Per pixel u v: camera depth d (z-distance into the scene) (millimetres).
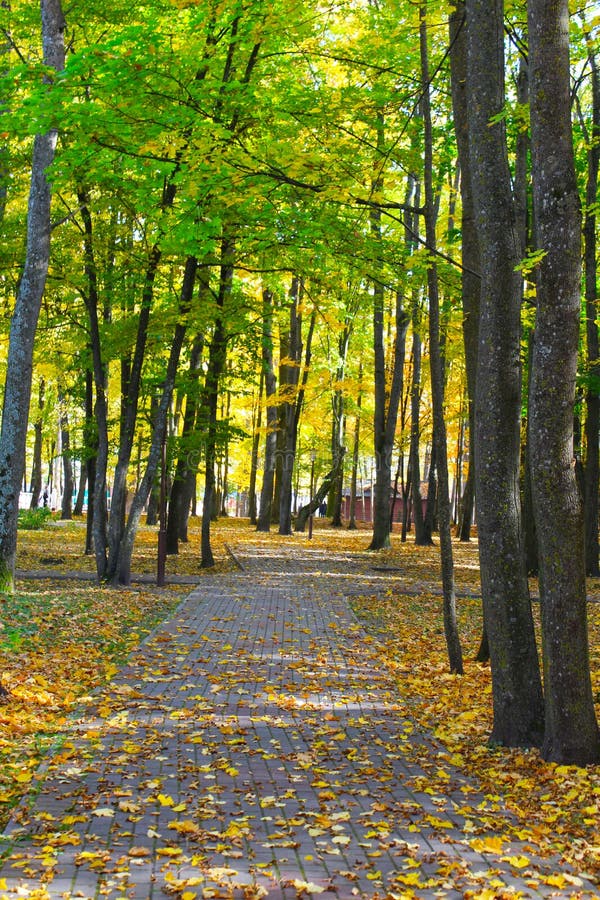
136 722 7387
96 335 17797
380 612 15086
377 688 9188
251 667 9859
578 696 6520
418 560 24922
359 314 28484
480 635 13109
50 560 21375
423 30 10492
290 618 13688
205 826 5125
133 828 5055
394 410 28078
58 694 8320
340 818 5301
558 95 6348
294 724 7555
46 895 4121
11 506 14297
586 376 18938
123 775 5996
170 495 25578
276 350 43125
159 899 4164
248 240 11922
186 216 10109
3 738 6789
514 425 7512
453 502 55031
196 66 10688
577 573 6531
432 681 9750
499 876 4527
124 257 17141
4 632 10789
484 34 7453
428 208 10461
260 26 11086
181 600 15406
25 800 5480
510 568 7371
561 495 6512
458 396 35719
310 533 33188
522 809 5656
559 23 6316
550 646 6598
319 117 10641
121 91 9016
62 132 9805
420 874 4523
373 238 11602
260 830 5094
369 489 68625
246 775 6109
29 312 14391
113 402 35406
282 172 9273
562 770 6270
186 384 20812
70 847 4766
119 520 17594
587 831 5246
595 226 19281
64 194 17109
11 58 17109
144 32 9070
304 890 4273
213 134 8836
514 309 7508
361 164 10906
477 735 7598
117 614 13352
